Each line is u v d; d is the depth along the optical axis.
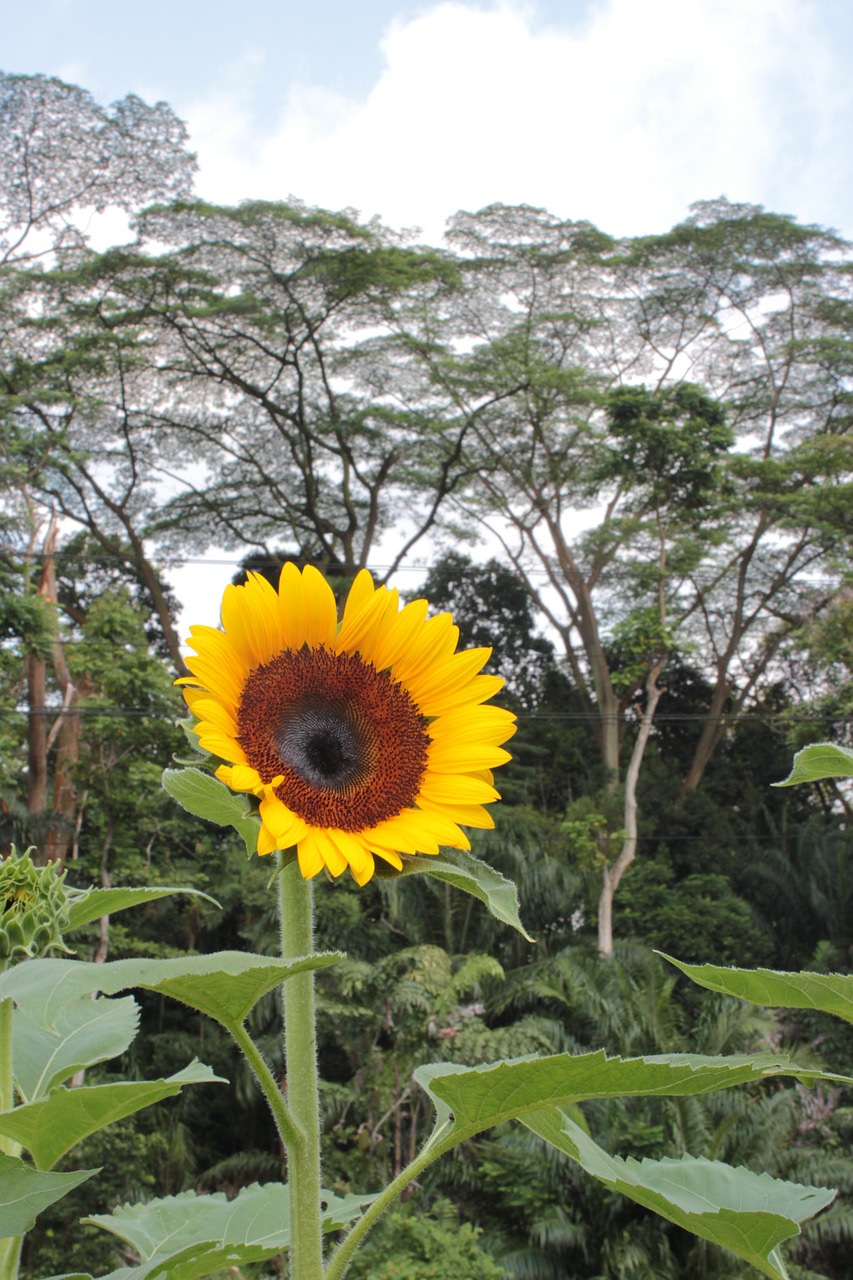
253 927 17.27
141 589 31.00
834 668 22.69
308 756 1.27
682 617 23.56
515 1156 11.62
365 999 14.30
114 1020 1.29
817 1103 12.73
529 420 30.05
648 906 20.25
